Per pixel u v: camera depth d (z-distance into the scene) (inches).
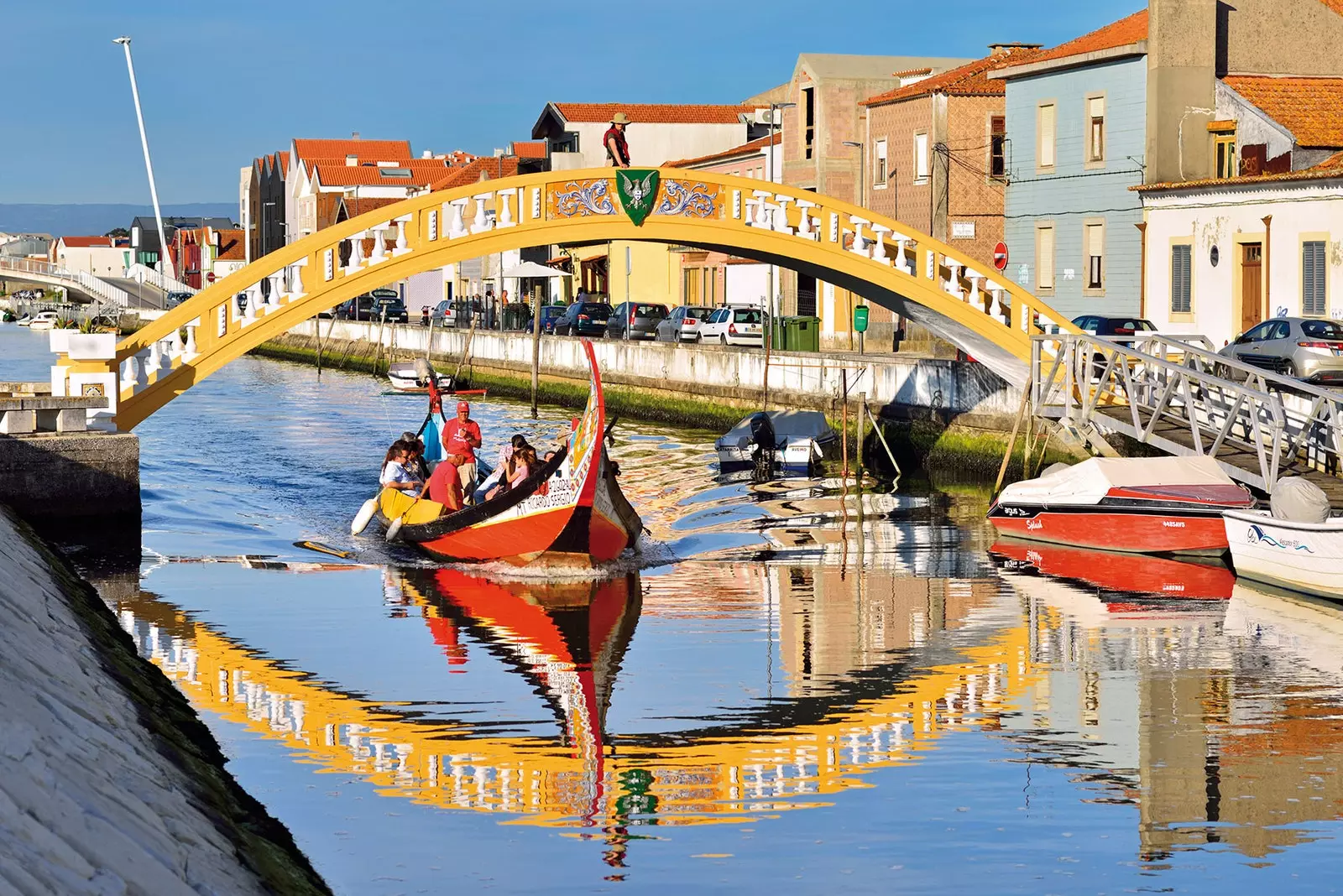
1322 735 693.3
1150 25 2012.8
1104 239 2145.7
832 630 928.9
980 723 719.1
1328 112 1911.9
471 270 4975.4
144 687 746.2
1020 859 539.8
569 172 1457.9
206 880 433.1
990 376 1716.3
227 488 1633.9
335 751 669.3
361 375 3863.2
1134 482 1225.4
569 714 732.7
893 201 2723.9
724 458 1850.4
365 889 509.7
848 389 2017.7
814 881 520.1
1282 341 1542.8
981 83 2578.7
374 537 1316.4
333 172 6245.1
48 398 1237.7
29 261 7662.4
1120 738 689.0
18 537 981.2
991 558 1211.2
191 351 1346.0
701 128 4340.6
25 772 430.3
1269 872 528.4
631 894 508.7
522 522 1127.6
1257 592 1055.6
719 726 714.2
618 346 2657.5
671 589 1077.1
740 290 3319.4
